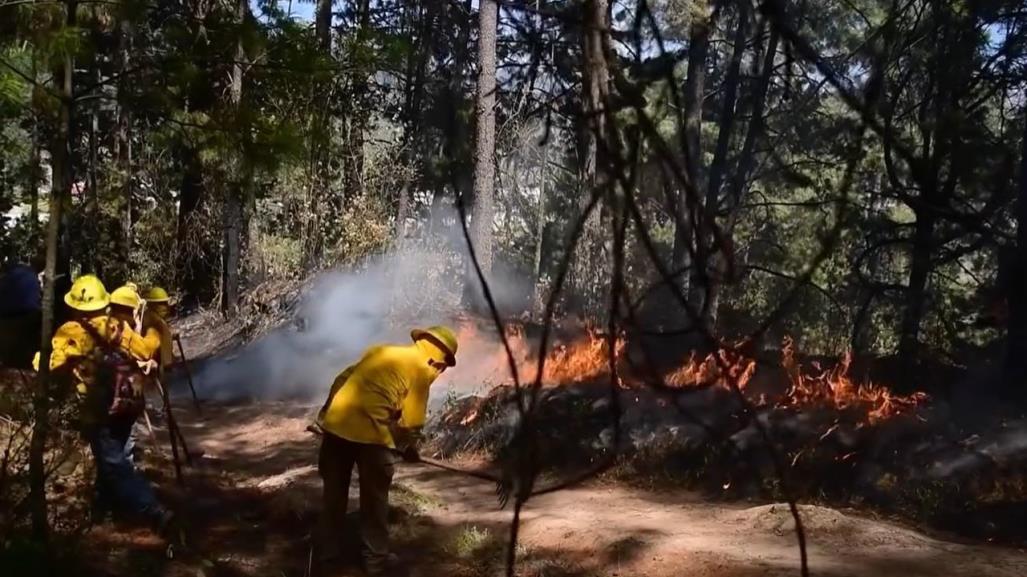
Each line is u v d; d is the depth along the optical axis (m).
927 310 14.12
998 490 7.61
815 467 8.18
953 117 7.70
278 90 5.47
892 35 4.50
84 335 5.98
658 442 9.05
